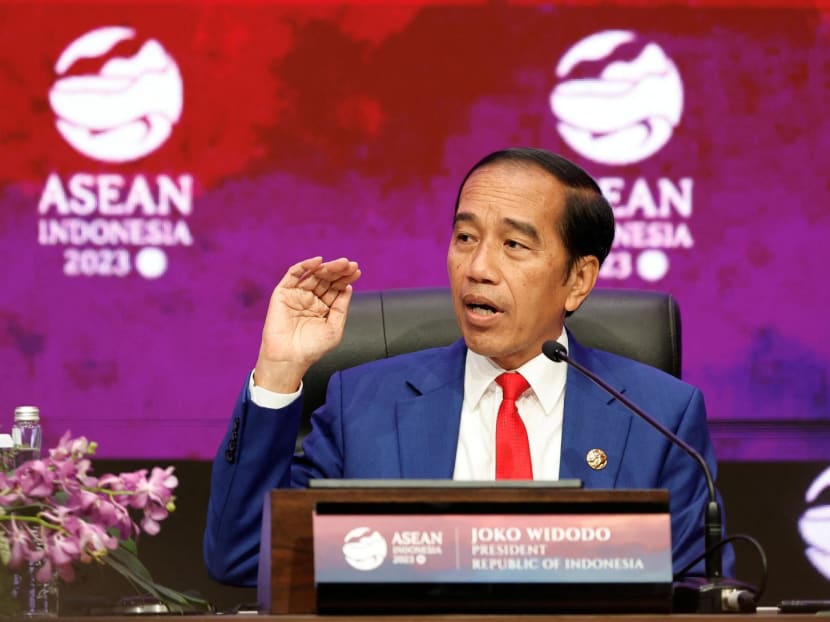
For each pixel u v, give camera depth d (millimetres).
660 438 8148
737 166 13312
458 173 13305
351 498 5445
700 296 13273
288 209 13266
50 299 13148
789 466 13258
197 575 13094
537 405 8266
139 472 6168
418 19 13336
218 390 13195
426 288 9586
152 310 13188
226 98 13266
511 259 7961
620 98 13289
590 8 13320
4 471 6531
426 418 8258
